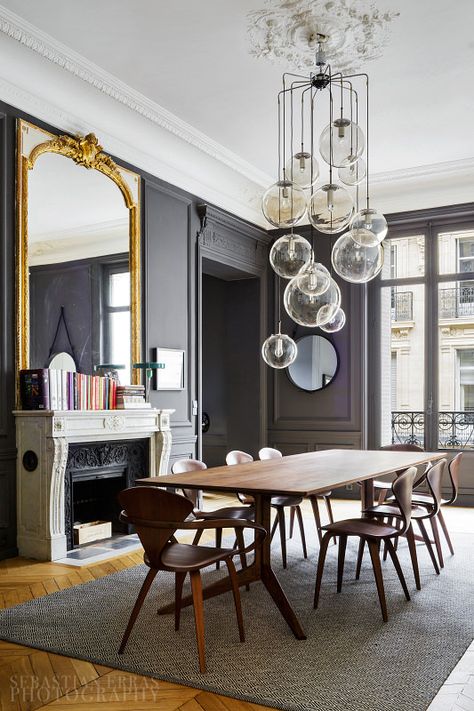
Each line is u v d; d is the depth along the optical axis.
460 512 6.98
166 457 6.10
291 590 4.02
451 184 7.64
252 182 7.75
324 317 4.16
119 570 4.50
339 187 3.71
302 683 2.65
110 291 5.89
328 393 8.37
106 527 5.55
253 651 2.99
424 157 7.06
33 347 5.07
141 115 5.80
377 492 7.75
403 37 4.60
